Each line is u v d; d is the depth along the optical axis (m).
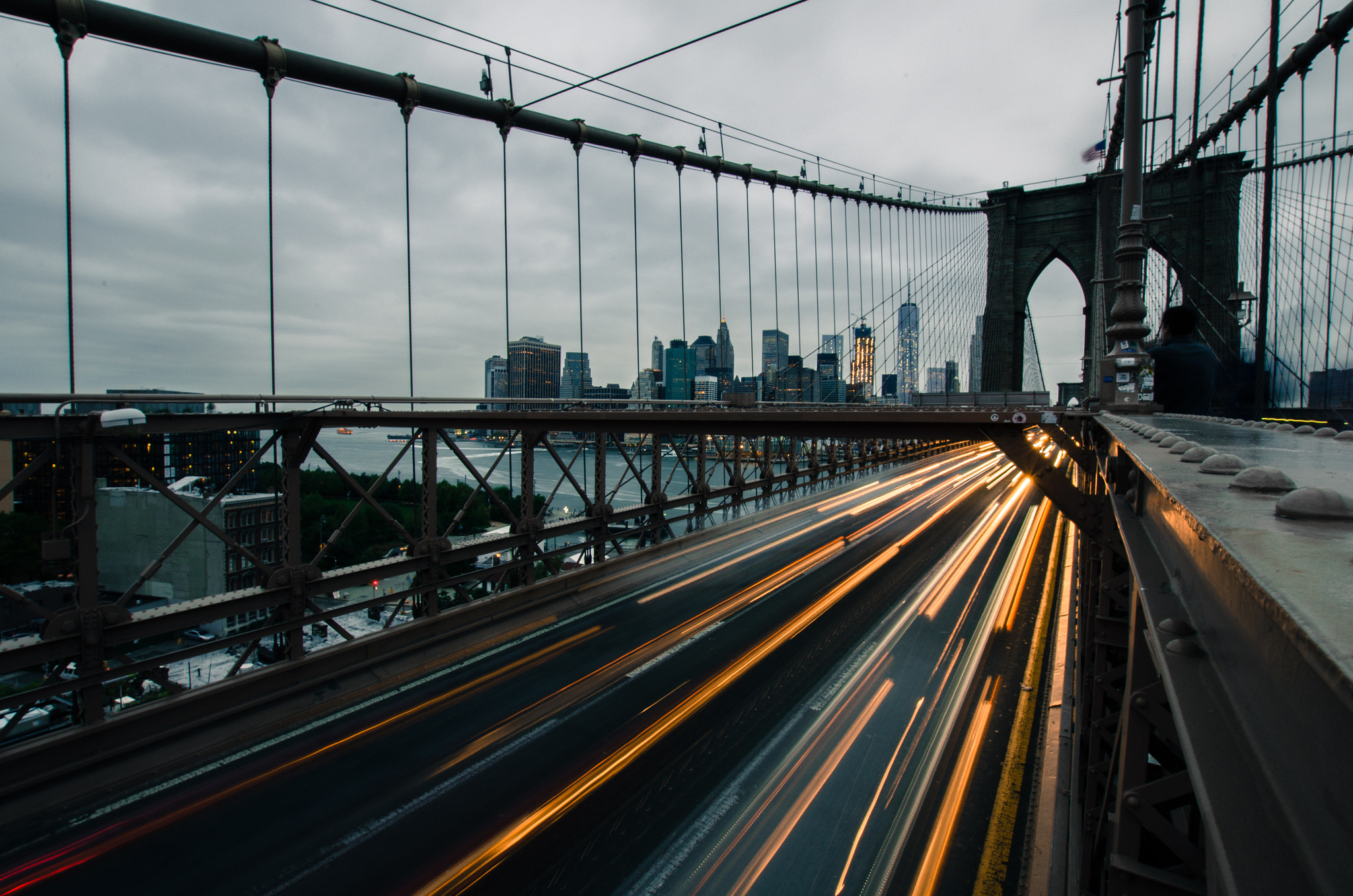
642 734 6.84
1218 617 1.20
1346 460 1.77
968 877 4.71
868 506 23.19
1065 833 5.10
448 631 9.81
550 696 7.82
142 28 10.01
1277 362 14.11
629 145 21.42
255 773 6.22
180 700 6.97
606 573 13.45
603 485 13.70
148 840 5.27
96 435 6.60
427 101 14.85
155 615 7.00
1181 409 7.50
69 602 6.84
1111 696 4.10
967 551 15.76
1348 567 0.70
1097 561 5.87
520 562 11.42
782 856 4.94
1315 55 12.71
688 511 16.69
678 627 10.29
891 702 7.46
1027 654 8.82
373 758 6.46
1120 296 9.09
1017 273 53.41
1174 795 1.90
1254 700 0.89
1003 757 6.24
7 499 7.34
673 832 5.26
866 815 5.43
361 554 12.82
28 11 8.95
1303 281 14.42
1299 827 0.60
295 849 5.12
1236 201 29.72
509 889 4.66
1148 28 14.17
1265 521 1.06
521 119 17.27
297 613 8.20
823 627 10.18
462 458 10.39
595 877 4.77
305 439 8.40
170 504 8.23
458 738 6.84
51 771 6.04
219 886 4.75
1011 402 24.20
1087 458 6.96
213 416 7.66
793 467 23.45
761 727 6.93
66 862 5.04
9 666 6.00
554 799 5.73
